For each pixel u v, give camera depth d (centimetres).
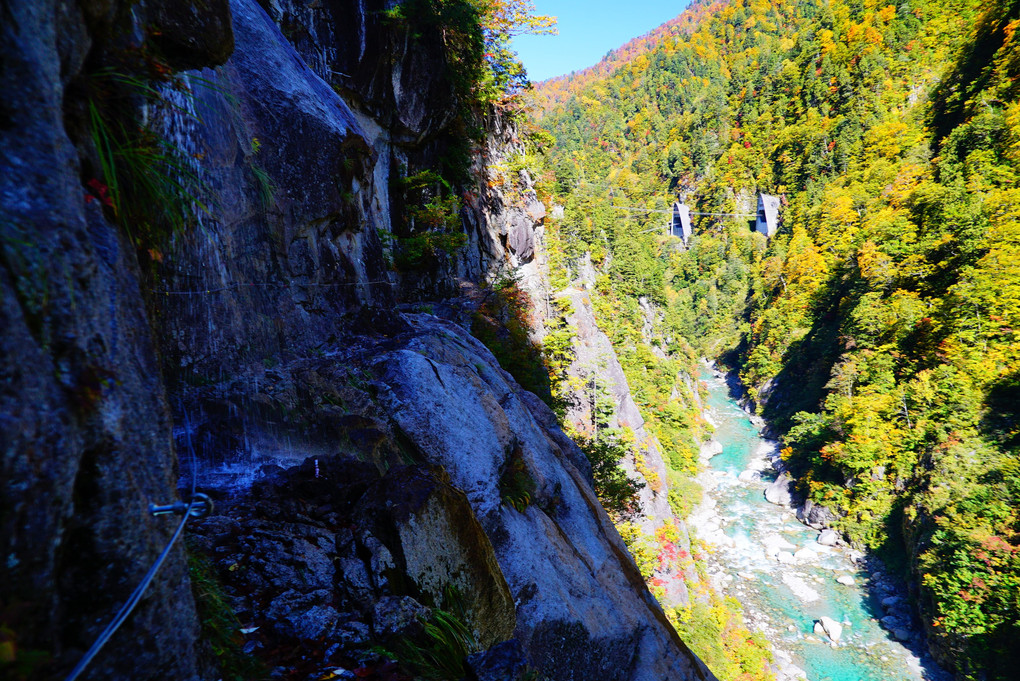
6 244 138
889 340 5588
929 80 11381
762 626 3647
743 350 9588
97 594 163
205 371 547
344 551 391
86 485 162
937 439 4300
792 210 11600
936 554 3481
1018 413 3994
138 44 276
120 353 193
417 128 1814
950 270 5553
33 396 138
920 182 7394
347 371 721
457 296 2144
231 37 371
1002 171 6006
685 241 14650
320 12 1374
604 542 1086
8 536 127
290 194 718
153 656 186
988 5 7800
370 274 938
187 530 386
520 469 903
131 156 256
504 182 3009
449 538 439
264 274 664
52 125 164
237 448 509
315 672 297
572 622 762
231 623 305
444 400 779
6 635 125
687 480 5662
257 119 686
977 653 2939
